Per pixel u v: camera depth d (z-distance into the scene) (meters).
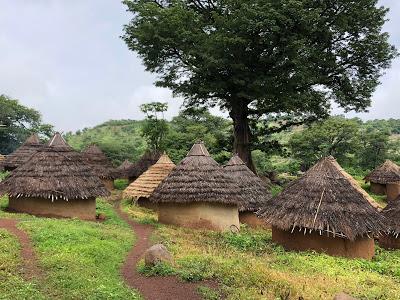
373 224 15.75
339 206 15.88
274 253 15.34
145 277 11.09
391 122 90.25
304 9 27.92
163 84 34.16
